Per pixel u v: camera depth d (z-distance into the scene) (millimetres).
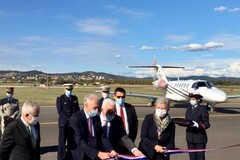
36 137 4465
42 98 39375
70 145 5090
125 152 5668
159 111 5648
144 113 23609
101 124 5336
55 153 10062
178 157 9703
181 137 13422
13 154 4309
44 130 14727
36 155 4477
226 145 11883
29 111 4273
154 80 36375
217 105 34938
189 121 6898
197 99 7246
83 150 4922
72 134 5012
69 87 9188
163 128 5691
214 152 10500
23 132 4297
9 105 8109
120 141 5590
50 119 18938
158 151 5574
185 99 28328
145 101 38531
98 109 5180
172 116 22172
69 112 9125
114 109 5391
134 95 30719
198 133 7141
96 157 4852
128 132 6453
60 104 9141
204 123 7105
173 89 29688
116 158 5023
